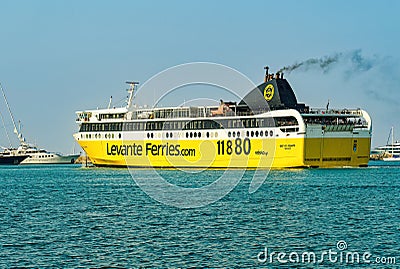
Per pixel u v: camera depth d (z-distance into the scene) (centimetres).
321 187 11325
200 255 5891
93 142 17075
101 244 6344
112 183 13162
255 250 6066
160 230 7056
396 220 7581
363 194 10244
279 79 15038
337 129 14450
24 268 5500
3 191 11931
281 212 8300
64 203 9631
